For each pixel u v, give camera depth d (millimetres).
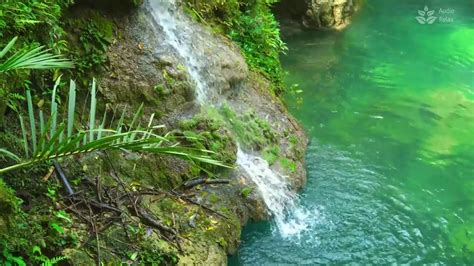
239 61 7246
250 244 5684
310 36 11328
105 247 4547
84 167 5078
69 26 5645
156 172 5559
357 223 6059
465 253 5730
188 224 5223
